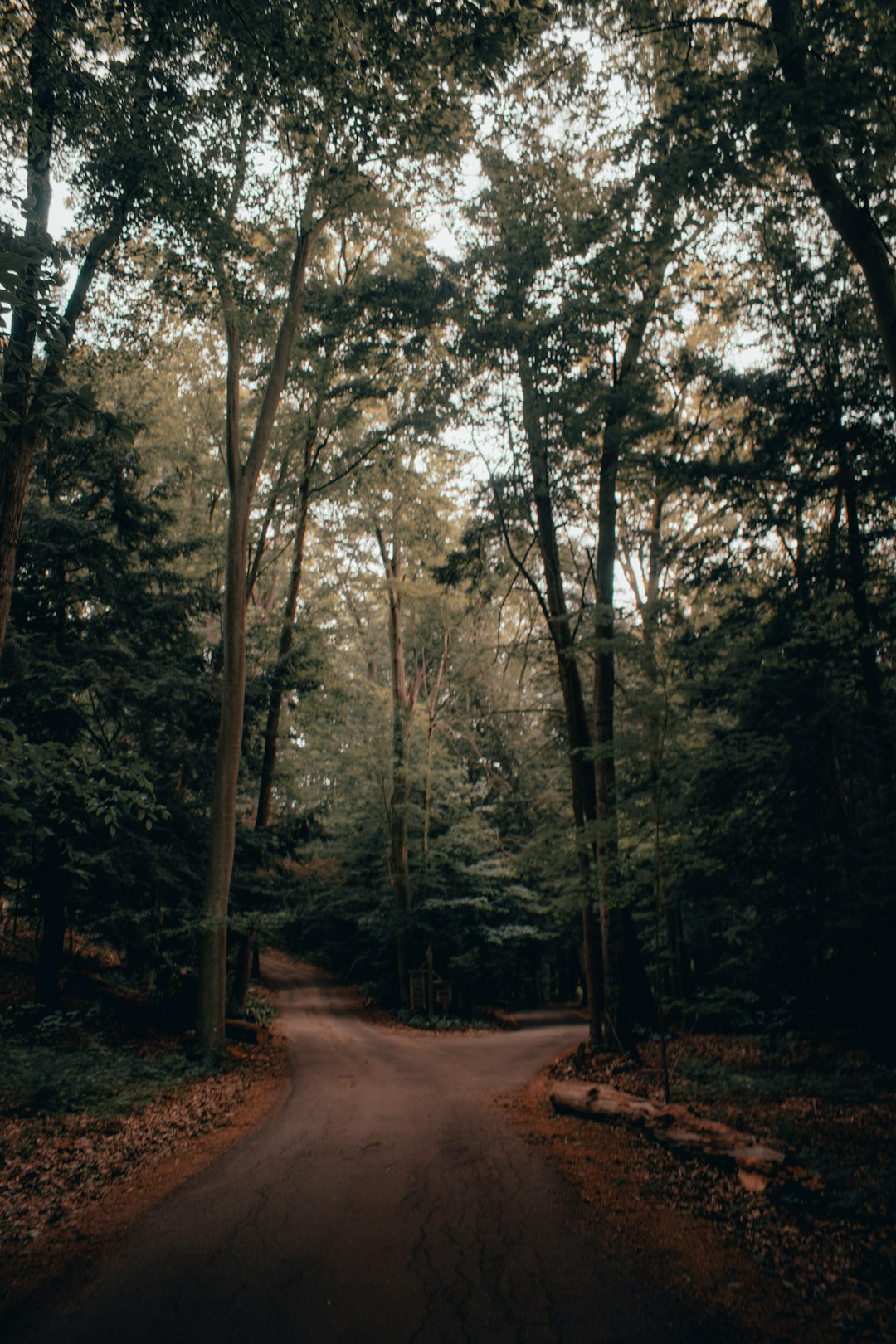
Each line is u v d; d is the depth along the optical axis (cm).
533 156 1287
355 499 2175
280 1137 849
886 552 1153
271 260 1502
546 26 884
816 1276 446
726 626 1168
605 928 1375
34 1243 519
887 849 823
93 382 1223
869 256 825
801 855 984
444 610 2794
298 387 1883
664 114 909
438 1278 455
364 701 2670
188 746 1641
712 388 1262
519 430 1503
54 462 1466
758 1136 758
